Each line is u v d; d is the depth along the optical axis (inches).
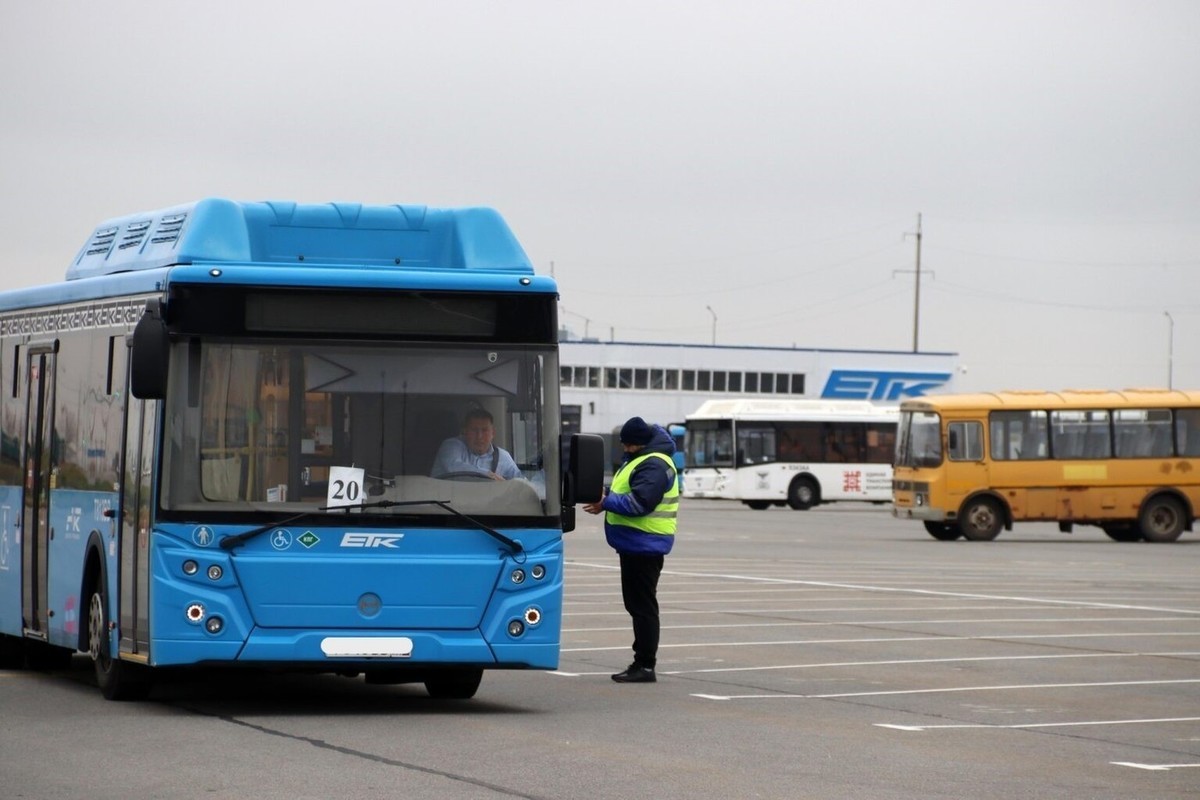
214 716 508.4
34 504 611.8
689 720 514.6
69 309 587.5
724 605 973.8
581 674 644.1
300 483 495.5
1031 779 418.6
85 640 560.7
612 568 1293.1
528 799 373.1
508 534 504.1
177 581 488.4
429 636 497.4
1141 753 466.9
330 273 501.4
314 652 492.1
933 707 557.6
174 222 534.9
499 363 510.6
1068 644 773.9
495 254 529.7
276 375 497.4
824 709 547.2
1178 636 817.5
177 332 494.3
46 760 421.7
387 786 387.2
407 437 502.6
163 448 491.8
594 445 514.3
